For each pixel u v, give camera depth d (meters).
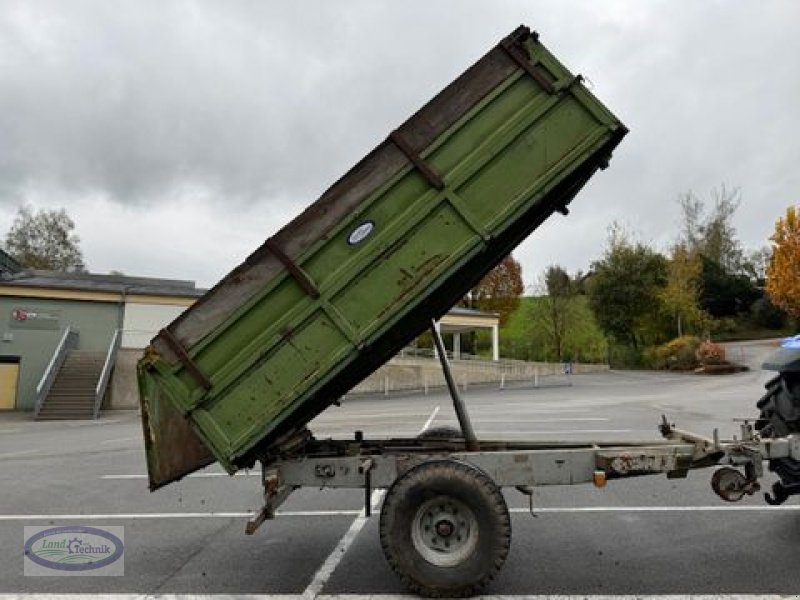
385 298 4.43
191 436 5.03
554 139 4.49
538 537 5.68
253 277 4.52
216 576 4.96
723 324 49.28
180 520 6.79
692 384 27.28
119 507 7.49
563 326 47.84
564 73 4.51
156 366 4.44
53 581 4.91
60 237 62.56
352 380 6.25
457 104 4.54
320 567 5.11
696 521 6.07
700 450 4.69
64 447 14.67
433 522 4.33
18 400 31.84
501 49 4.57
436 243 4.45
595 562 4.99
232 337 4.49
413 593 4.46
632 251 44.25
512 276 53.25
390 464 4.68
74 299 33.09
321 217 4.52
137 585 4.79
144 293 34.03
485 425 13.90
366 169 4.53
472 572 4.18
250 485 8.70
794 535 5.56
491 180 4.48
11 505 7.80
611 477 4.75
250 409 4.41
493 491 4.27
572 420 14.64
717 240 54.09
